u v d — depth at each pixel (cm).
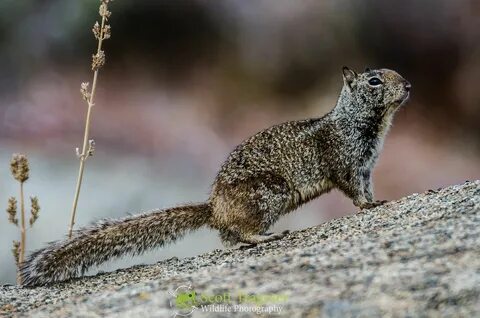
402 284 578
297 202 970
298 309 568
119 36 2634
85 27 2612
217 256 834
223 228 921
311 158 970
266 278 630
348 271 616
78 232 869
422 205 823
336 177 994
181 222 902
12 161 897
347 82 1008
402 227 726
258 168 934
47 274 839
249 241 912
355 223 827
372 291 575
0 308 727
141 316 597
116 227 874
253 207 918
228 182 919
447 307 541
